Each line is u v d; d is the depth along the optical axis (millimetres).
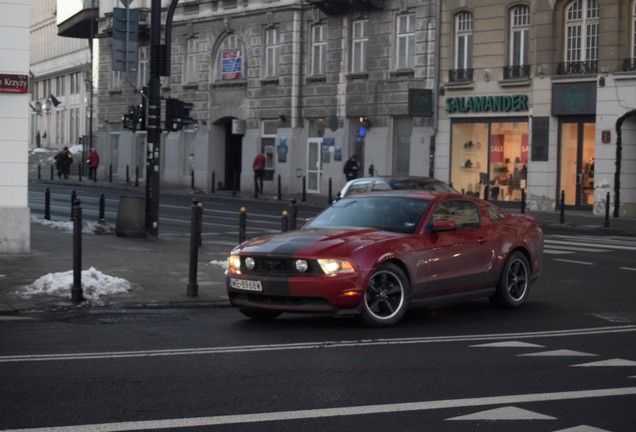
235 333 11234
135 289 14586
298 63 47562
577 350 10258
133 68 22312
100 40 63375
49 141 89625
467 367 9242
